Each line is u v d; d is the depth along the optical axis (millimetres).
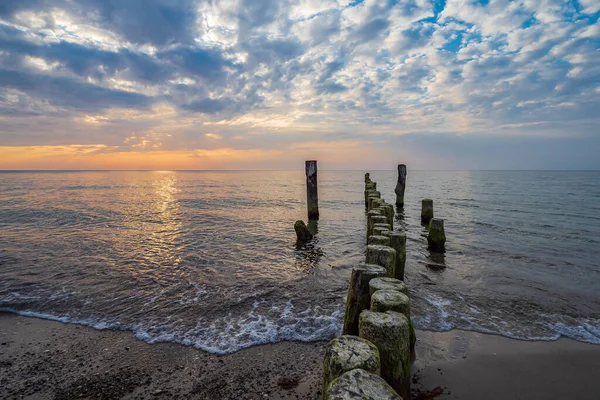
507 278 8203
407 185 51250
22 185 47062
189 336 5527
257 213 20172
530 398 4004
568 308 6535
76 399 4090
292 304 6715
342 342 2998
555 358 4840
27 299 7047
